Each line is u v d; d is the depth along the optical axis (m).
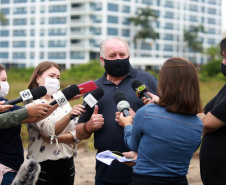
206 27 85.00
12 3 72.69
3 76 3.39
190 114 2.77
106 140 3.47
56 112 3.79
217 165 3.23
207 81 30.52
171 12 77.06
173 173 2.69
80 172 6.84
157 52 75.06
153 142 2.70
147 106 2.80
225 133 3.22
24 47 71.94
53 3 69.25
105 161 2.94
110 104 3.53
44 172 3.67
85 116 3.65
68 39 68.50
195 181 6.20
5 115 2.99
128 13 69.81
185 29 78.94
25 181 2.58
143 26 68.44
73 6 68.56
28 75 38.66
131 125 3.00
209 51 72.06
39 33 70.69
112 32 68.25
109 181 3.44
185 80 2.69
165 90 2.72
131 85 3.36
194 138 2.74
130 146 2.89
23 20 71.88
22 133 9.44
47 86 3.67
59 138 3.65
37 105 3.07
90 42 67.56
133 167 2.84
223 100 3.12
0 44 73.94
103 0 66.75
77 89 3.23
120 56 3.48
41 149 3.69
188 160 2.78
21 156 3.33
